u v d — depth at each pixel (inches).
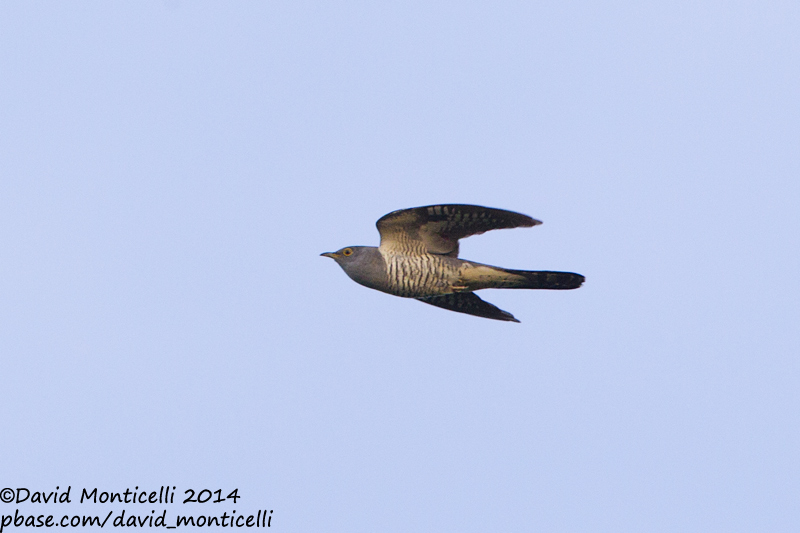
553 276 494.0
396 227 486.6
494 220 465.1
